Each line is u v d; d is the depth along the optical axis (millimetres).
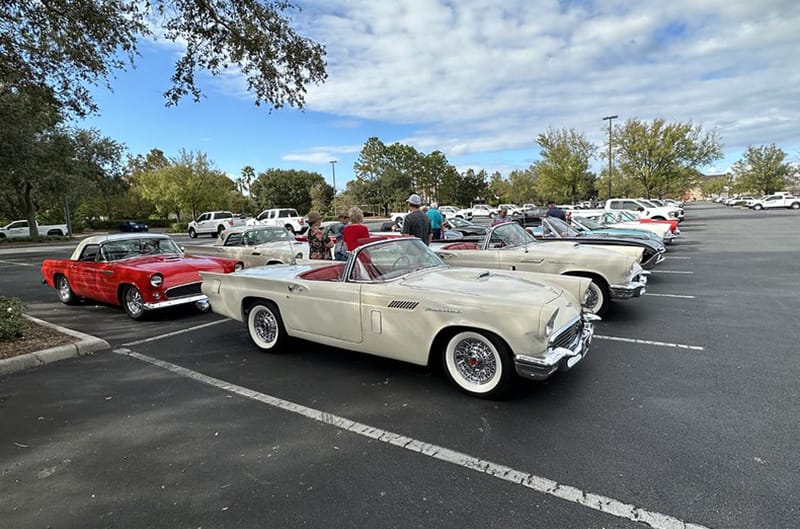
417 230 7043
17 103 9742
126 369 4480
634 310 6367
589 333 3912
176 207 40344
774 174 62125
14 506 2367
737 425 2975
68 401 3709
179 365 4570
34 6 6176
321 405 3523
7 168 16625
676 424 3016
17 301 5582
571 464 2594
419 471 2586
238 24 6699
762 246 13773
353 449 2854
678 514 2148
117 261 7000
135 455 2846
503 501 2291
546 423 3090
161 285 6215
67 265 7559
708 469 2494
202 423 3270
